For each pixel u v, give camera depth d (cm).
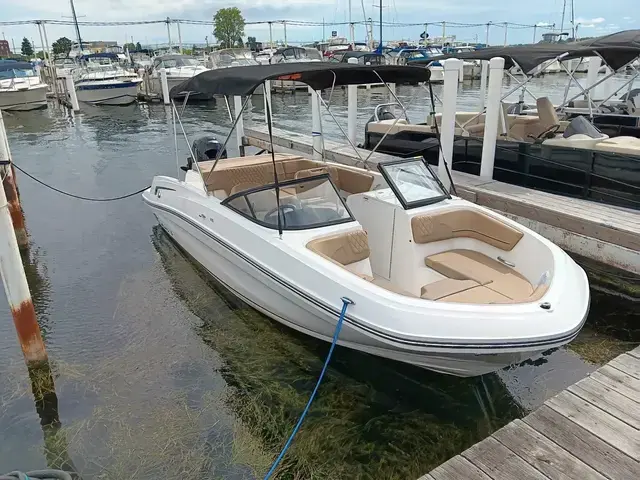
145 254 651
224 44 5594
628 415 293
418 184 471
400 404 383
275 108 2141
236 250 455
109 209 829
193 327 485
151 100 2423
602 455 266
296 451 339
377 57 2505
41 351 420
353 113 989
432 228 445
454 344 323
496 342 318
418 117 1689
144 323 493
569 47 710
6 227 382
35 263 630
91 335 475
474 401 384
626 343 449
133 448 342
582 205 607
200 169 554
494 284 402
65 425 364
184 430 357
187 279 578
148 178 1034
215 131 1594
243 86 416
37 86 2180
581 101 1009
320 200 452
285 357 436
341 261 422
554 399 308
